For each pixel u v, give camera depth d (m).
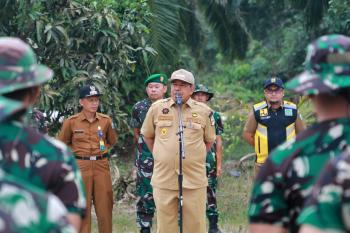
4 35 10.09
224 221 11.01
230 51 18.72
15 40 3.49
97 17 10.08
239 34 18.39
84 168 8.68
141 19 10.98
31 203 2.55
